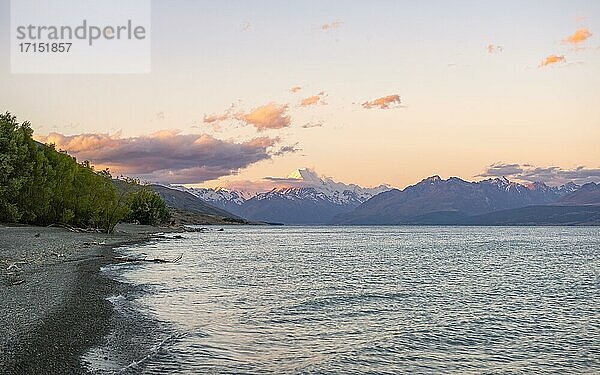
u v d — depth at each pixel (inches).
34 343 848.9
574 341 1077.8
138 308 1229.7
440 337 1089.4
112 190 4505.4
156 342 930.7
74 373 740.0
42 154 4001.0
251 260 2925.7
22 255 2196.1
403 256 3545.8
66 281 1536.7
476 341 1064.8
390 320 1246.3
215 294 1550.2
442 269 2603.3
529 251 4323.3
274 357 895.7
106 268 2032.5
